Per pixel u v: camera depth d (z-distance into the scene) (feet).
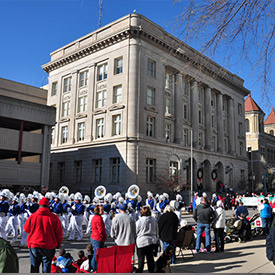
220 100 173.68
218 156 163.63
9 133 98.89
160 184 118.01
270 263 27.68
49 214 21.48
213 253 33.68
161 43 128.98
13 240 42.55
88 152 130.31
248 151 236.22
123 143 116.67
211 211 34.19
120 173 115.65
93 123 132.36
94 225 25.76
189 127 146.00
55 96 155.22
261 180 229.25
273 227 14.96
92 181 126.52
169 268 24.81
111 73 127.75
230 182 175.22
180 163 134.51
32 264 20.63
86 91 139.54
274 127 287.48
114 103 125.59
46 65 160.04
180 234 30.81
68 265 25.99
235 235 41.83
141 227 24.26
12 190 106.11
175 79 139.74
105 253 20.26
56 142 148.15
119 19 126.82
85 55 141.69
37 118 105.50
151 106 123.65
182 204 55.98
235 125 186.70
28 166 102.42
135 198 57.98
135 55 120.98
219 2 24.49
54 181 143.02
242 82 196.75
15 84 141.28
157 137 124.67
